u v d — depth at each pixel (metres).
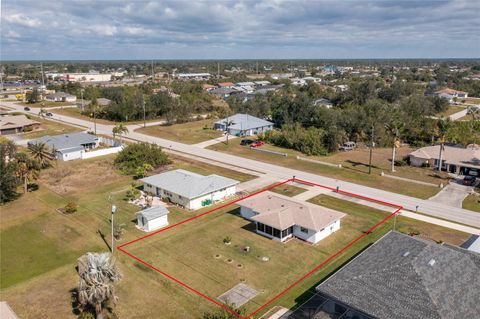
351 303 30.02
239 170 75.38
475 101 174.75
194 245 45.22
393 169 74.75
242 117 117.50
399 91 154.50
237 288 36.72
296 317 32.28
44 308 34.16
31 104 167.75
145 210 50.97
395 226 50.00
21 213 54.47
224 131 112.50
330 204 57.66
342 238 46.84
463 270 32.69
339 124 102.06
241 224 51.03
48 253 43.84
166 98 137.75
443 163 75.19
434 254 34.12
